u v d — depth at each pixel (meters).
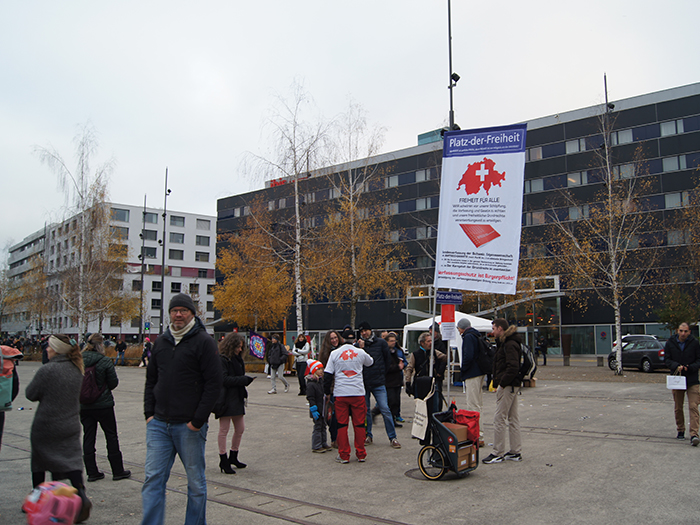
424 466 6.79
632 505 5.21
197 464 4.39
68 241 39.59
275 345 17.45
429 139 48.84
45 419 4.97
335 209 30.42
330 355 7.99
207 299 86.69
